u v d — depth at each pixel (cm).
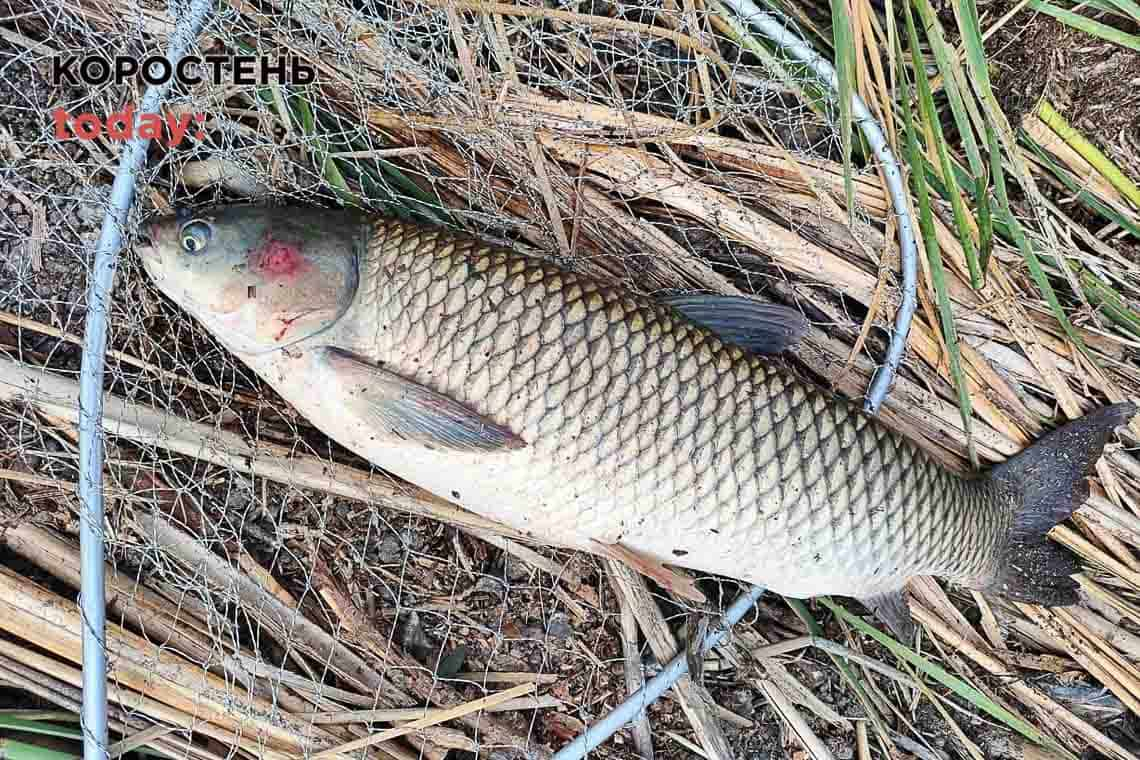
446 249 109
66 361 119
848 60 111
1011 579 125
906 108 118
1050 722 133
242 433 121
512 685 126
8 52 115
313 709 121
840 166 123
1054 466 126
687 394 112
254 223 108
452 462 111
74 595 118
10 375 116
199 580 119
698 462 112
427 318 109
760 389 114
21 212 117
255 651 119
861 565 117
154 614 119
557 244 124
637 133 122
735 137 125
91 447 110
